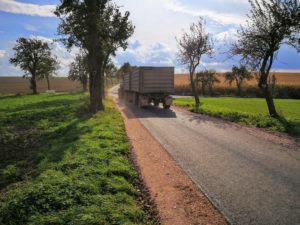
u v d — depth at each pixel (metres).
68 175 7.84
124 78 42.69
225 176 8.76
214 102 41.34
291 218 6.16
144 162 10.20
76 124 17.12
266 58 20.20
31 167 10.24
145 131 16.19
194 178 8.58
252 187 7.88
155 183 8.22
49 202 6.28
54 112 25.17
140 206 6.75
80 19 23.98
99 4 24.25
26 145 14.04
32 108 30.91
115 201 6.52
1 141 15.05
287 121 18.38
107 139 12.45
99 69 24.08
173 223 6.02
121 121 19.00
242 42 20.78
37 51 70.81
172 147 12.39
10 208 6.19
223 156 10.98
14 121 21.42
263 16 19.61
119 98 50.38
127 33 28.59
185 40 31.61
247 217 6.22
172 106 33.09
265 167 9.62
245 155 11.11
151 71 29.03
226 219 6.14
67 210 6.00
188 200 7.10
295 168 9.52
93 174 7.90
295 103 44.06
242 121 19.62
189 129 16.89
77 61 67.19
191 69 32.59
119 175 8.25
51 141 13.85
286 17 18.72
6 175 9.61
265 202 6.94
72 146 11.11
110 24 27.55
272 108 20.33
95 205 6.21
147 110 28.19
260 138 14.27
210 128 17.23
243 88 75.06
